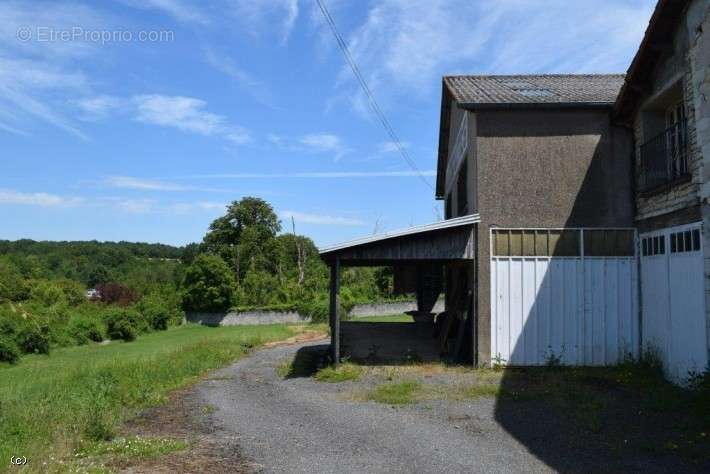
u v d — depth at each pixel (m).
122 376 12.53
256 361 16.19
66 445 6.93
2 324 25.28
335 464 6.33
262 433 7.82
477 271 12.20
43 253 90.25
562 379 10.70
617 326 11.96
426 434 7.52
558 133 12.33
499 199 12.29
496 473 5.97
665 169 11.06
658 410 8.33
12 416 8.90
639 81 10.97
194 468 6.14
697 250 9.35
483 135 12.39
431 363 12.81
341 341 16.23
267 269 55.66
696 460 6.20
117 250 97.88
